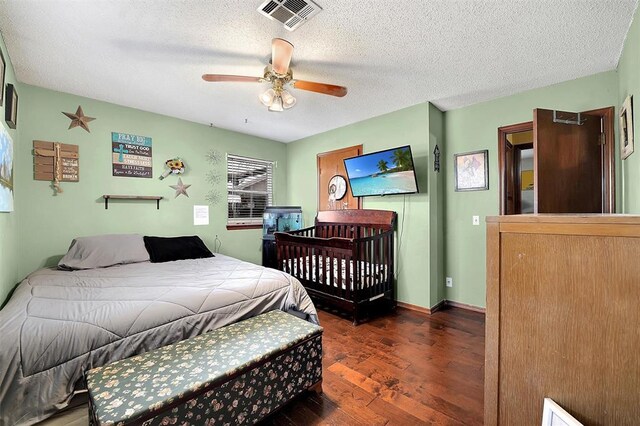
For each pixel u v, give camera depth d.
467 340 2.47
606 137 2.39
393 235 3.42
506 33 1.88
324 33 1.87
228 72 2.42
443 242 3.44
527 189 4.33
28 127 2.61
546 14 1.69
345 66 2.32
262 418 1.46
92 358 1.34
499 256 0.86
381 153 3.22
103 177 3.04
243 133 4.34
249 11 1.66
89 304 1.59
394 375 1.94
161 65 2.30
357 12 1.67
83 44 1.99
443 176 3.43
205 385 1.23
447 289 3.43
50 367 1.24
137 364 1.36
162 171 3.49
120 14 1.68
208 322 1.76
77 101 2.88
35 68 2.32
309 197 4.58
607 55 2.16
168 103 3.12
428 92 2.86
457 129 3.32
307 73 2.44
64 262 2.53
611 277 0.69
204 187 3.88
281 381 1.55
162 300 1.68
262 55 2.15
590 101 2.48
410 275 3.31
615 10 1.66
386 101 3.09
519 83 2.65
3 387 1.14
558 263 0.76
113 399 1.11
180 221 3.65
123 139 3.18
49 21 1.74
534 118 2.21
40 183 2.67
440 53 2.12
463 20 1.74
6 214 2.02
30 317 1.41
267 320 1.88
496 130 3.03
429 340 2.47
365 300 2.96
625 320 0.68
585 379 0.73
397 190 3.28
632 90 1.84
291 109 3.33
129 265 2.69
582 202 2.31
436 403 1.66
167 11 1.66
